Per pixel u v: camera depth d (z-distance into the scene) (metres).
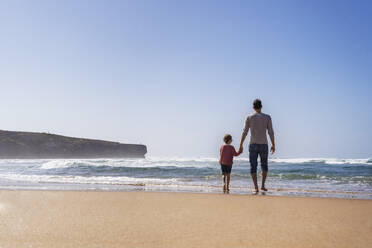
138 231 1.93
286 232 1.93
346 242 1.71
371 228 2.07
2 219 2.28
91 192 4.18
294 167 16.12
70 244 1.61
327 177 9.67
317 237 1.81
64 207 2.91
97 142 94.69
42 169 14.76
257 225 2.14
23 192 4.17
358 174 12.20
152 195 3.92
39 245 1.58
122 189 5.65
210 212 2.68
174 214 2.58
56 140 88.25
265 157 5.60
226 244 1.65
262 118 5.64
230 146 6.13
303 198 3.71
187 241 1.70
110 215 2.50
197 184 7.00
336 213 2.67
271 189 5.89
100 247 1.56
